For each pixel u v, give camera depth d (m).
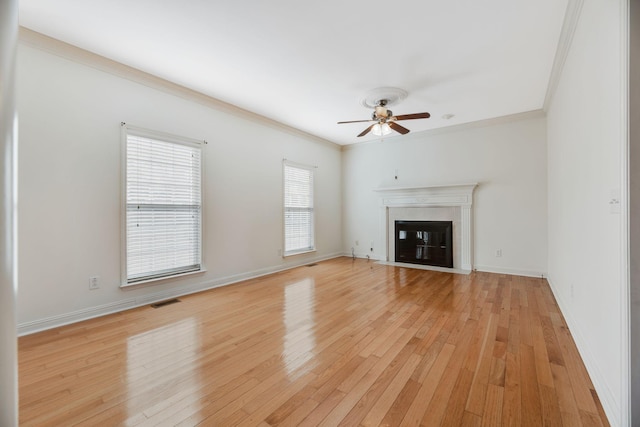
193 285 3.90
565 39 2.60
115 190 3.17
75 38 2.70
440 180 5.53
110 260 3.13
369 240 6.50
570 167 2.72
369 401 1.69
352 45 2.79
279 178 5.25
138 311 3.18
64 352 2.27
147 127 3.42
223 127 4.28
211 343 2.42
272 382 1.88
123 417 1.56
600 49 1.77
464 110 4.50
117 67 3.15
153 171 3.52
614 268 1.54
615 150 1.52
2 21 0.98
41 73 2.68
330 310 3.20
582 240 2.26
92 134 3.00
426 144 5.70
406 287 4.09
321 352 2.26
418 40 2.71
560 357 2.16
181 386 1.84
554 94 3.62
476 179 5.13
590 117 2.01
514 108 4.44
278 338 2.51
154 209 3.53
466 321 2.85
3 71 0.98
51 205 2.74
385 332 2.62
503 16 2.37
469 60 3.05
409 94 3.90
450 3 2.23
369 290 3.96
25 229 2.60
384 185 6.26
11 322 1.03
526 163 4.70
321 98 4.05
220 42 2.75
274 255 5.14
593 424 1.50
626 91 1.38
